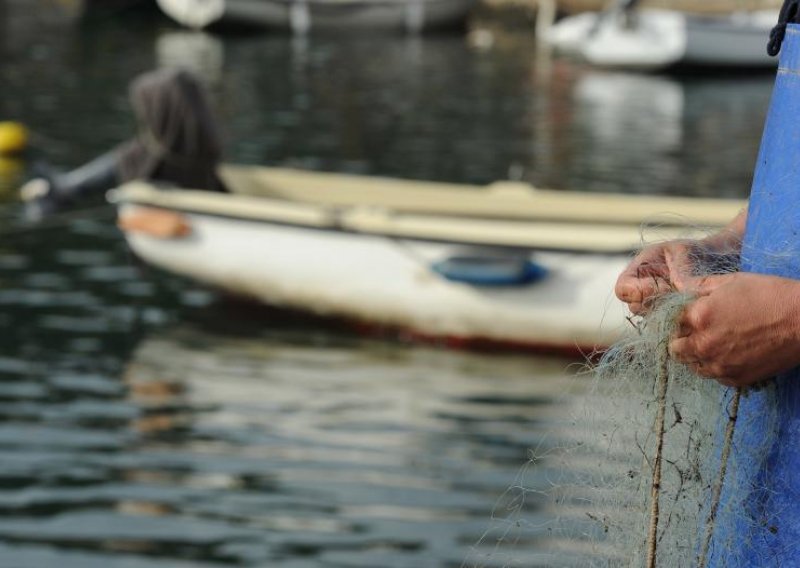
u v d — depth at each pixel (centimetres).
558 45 4009
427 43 4050
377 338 1116
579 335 1066
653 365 188
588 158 2139
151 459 793
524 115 2611
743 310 166
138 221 1162
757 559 179
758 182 185
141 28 4109
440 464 788
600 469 203
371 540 675
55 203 1214
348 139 2283
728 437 183
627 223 1234
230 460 796
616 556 199
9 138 2011
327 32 4219
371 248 1106
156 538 680
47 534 682
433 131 2384
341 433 852
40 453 798
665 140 2339
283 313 1145
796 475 174
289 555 662
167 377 972
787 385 175
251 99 2747
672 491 194
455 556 650
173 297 1200
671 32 3416
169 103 1205
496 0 4534
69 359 1009
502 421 880
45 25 4019
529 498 712
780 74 183
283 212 1131
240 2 4084
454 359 1060
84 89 2752
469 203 1277
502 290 1071
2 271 1277
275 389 952
